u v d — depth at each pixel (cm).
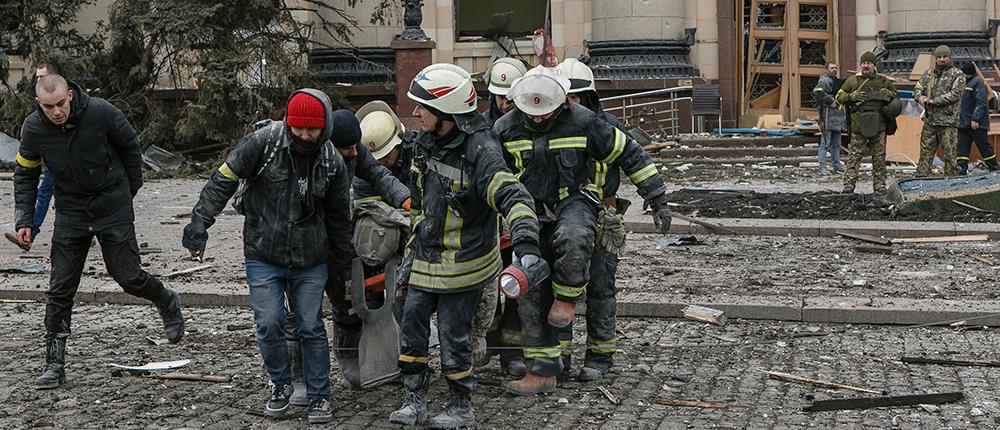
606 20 2795
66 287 705
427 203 605
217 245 1296
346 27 2559
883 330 850
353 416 643
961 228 1317
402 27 2802
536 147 659
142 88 2438
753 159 2356
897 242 1281
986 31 2750
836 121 2116
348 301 677
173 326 745
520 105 644
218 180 611
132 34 2352
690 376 719
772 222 1377
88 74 2397
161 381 721
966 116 1967
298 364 670
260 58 2342
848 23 2844
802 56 2920
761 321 887
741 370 737
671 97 2745
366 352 674
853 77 1614
